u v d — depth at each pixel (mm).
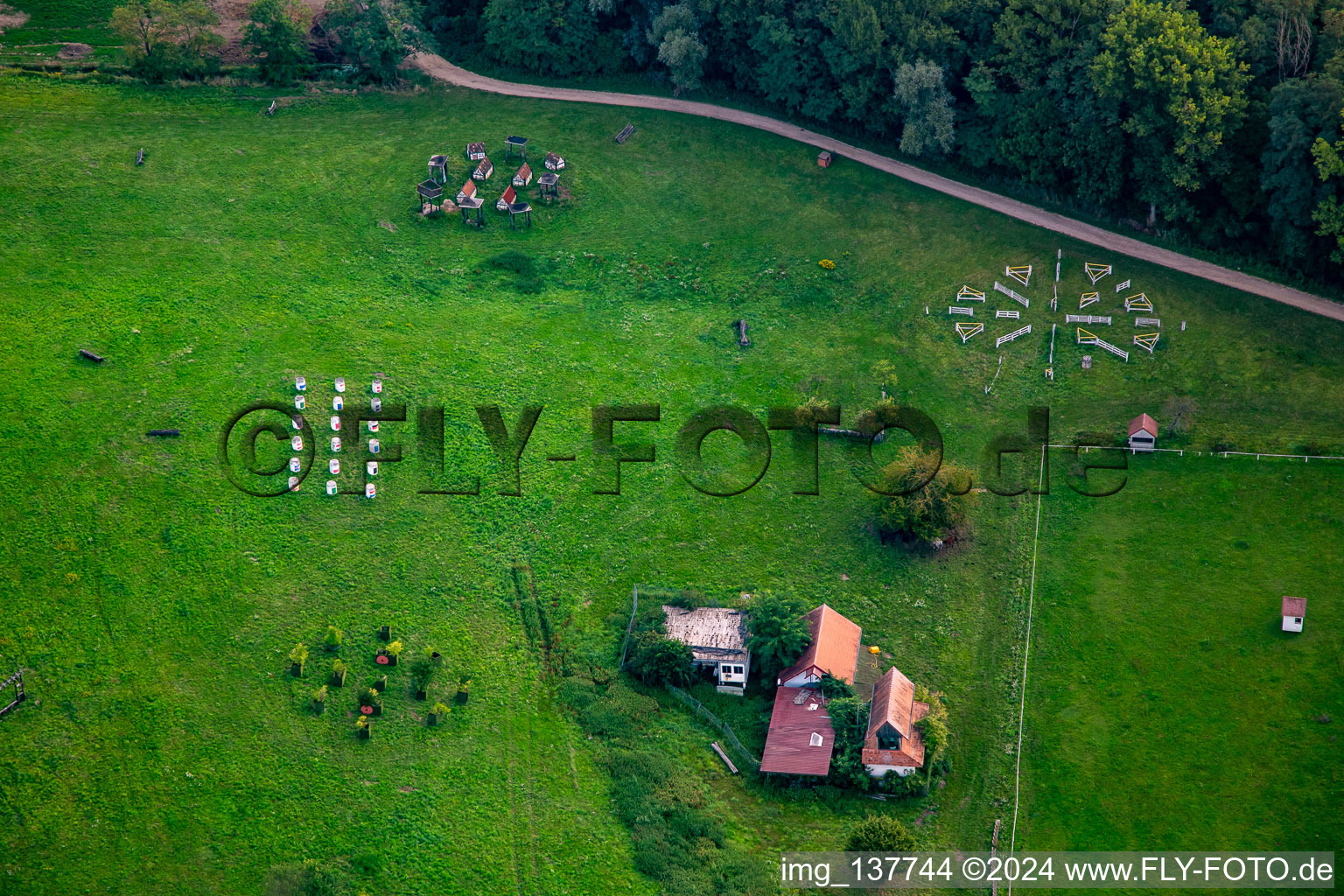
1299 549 101438
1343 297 119375
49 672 87188
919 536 102062
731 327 121312
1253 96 122125
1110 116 123750
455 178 133250
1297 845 83812
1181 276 122500
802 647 93188
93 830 79812
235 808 81562
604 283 125375
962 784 88062
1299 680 92938
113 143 129500
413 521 101062
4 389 103938
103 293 113750
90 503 97438
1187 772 88188
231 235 122312
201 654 89750
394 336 115500
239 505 99250
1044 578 101250
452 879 79438
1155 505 105750
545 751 87688
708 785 87125
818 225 131000
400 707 88562
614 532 102938
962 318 121500
